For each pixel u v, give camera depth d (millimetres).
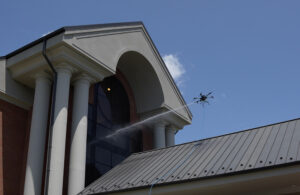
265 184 7672
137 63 17891
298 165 6809
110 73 14125
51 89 13906
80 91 12953
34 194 10977
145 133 18625
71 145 12047
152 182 8617
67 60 12289
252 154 8070
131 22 16688
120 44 15492
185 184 8078
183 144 11398
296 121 9328
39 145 11781
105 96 16828
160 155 11109
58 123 11508
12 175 12320
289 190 7844
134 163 11336
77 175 11516
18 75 13227
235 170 7512
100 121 15844
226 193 8453
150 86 18547
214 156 8938
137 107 18719
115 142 16312
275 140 8445
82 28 12938
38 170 11398
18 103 13438
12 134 12852
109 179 10375
